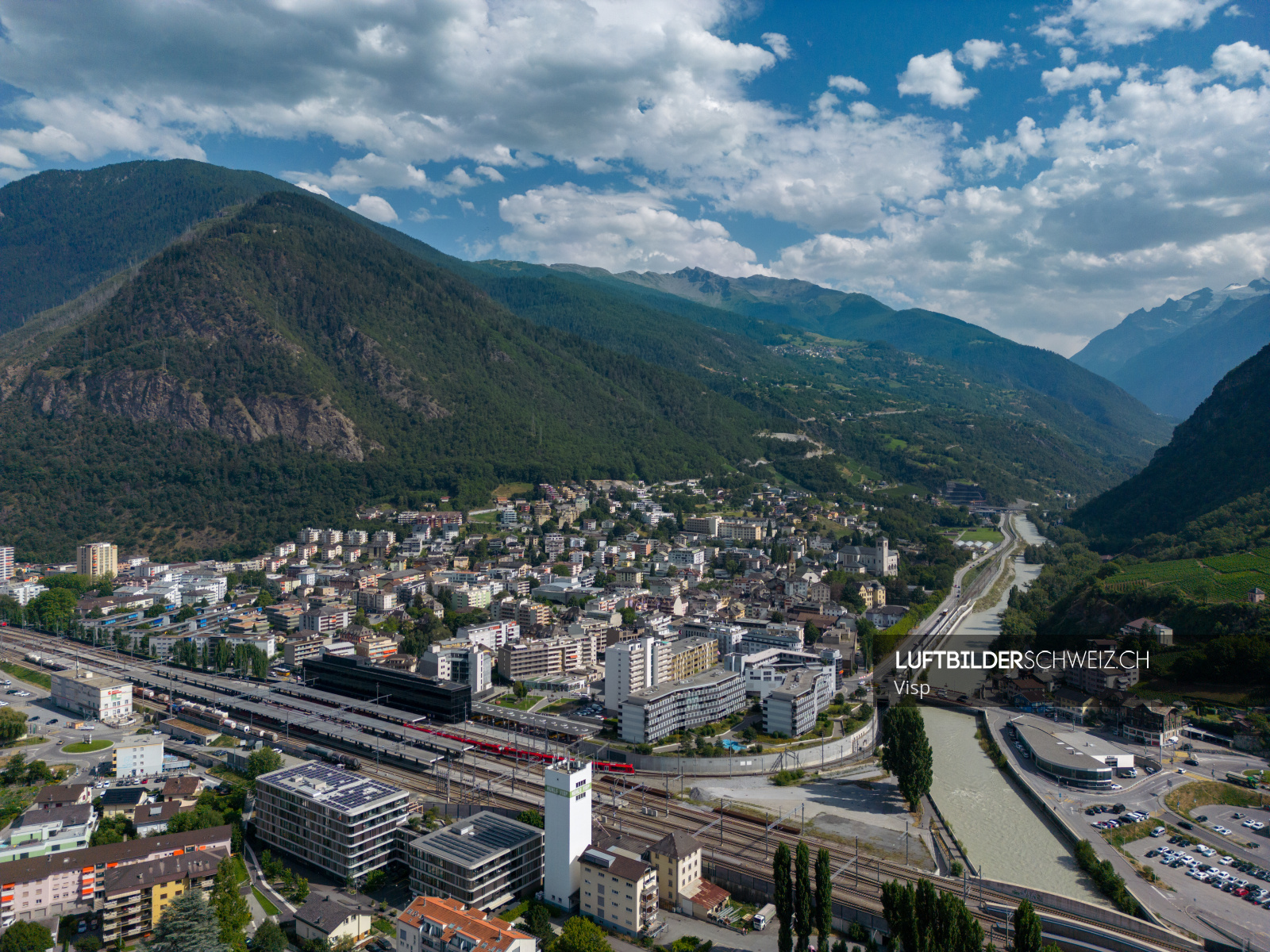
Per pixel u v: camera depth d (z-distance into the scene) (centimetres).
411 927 18850
